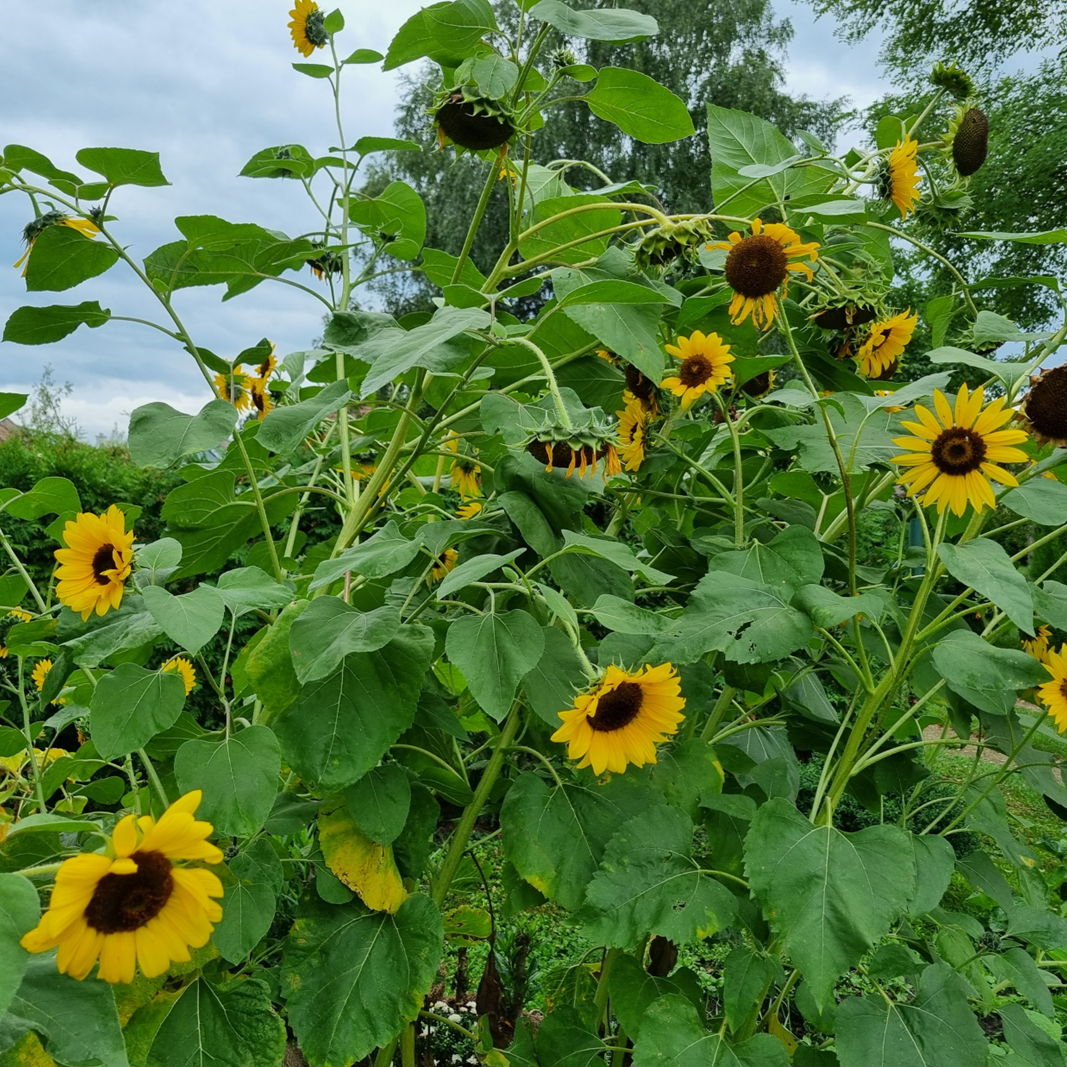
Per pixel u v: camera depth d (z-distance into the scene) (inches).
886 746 76.2
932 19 767.7
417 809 60.9
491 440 73.9
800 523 80.3
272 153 81.3
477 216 66.1
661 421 83.2
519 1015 83.9
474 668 50.5
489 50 64.2
